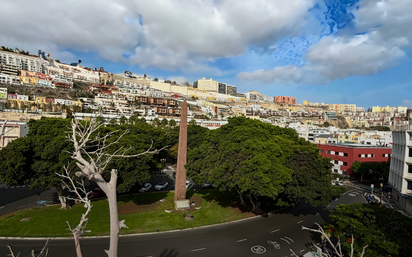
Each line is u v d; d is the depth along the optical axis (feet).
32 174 92.48
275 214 98.17
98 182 23.06
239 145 91.25
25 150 88.84
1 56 442.50
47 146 90.22
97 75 585.22
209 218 90.99
